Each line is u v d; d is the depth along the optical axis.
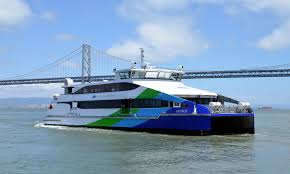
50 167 21.17
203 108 32.25
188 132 33.00
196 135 32.59
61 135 36.78
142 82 37.31
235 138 32.00
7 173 19.83
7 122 65.31
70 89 46.00
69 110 45.22
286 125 55.47
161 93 34.62
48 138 34.72
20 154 25.48
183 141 30.12
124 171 20.00
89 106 42.31
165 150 26.09
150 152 25.36
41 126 49.97
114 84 39.19
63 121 46.25
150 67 39.31
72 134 37.16
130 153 25.09
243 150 25.95
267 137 33.47
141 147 27.52
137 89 36.66
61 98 46.78
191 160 22.50
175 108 33.69
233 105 33.84
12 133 40.81
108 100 39.81
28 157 24.30
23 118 84.94
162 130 34.69
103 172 19.88
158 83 37.84
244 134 35.09
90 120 42.06
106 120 40.00
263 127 50.19
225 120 33.44
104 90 40.41
